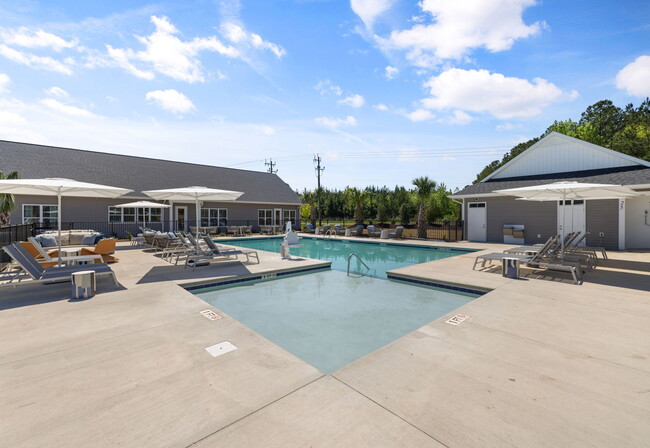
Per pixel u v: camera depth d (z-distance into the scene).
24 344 3.78
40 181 6.90
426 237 20.09
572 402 2.61
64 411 2.48
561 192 8.96
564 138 16.92
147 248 14.40
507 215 16.88
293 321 5.66
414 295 7.27
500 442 2.14
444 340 3.90
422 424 2.33
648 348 3.66
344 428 2.29
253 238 20.62
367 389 2.81
